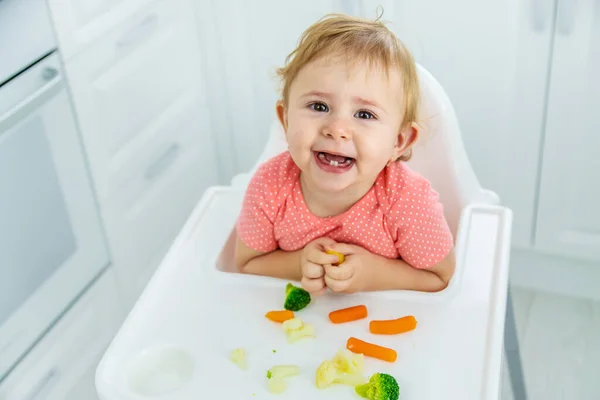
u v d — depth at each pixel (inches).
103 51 52.9
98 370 31.8
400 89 32.9
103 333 56.9
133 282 60.7
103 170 54.6
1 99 43.2
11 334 46.4
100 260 55.6
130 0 55.4
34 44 45.3
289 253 37.3
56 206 49.5
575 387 58.4
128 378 32.0
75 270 52.4
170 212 65.8
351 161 33.1
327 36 32.6
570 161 60.9
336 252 35.0
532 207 65.0
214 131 73.7
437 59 61.3
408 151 39.3
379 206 35.5
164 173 64.0
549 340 63.3
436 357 31.4
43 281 49.0
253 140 73.4
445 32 59.6
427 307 34.2
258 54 67.6
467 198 43.0
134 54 57.1
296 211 36.3
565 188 62.4
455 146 42.5
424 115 42.1
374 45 32.1
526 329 64.7
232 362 31.7
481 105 61.8
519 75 58.9
